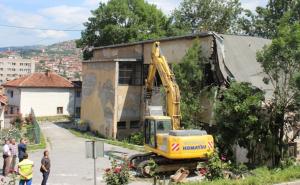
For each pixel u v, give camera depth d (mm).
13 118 48000
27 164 16438
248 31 49219
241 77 27891
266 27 46938
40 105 56969
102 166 23859
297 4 37844
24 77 58469
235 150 24938
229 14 57906
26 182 16469
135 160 22047
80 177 21062
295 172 14203
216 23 58125
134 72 38375
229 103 23391
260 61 23000
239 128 23328
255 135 23828
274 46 21859
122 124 37969
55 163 24875
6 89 58562
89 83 42906
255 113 23281
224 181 13641
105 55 45031
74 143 33938
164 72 26219
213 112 25641
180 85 28844
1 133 34688
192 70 28656
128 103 38094
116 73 37375
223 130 23953
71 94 59188
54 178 20781
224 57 28375
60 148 31172
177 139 19891
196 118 28531
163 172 20969
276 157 24359
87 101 43312
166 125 21547
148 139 21844
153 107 23719
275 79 23031
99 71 40531
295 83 21609
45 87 56938
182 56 31781
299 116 23609
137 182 19516
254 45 30359
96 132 40906
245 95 23375
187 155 20000
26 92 56031
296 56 21531
